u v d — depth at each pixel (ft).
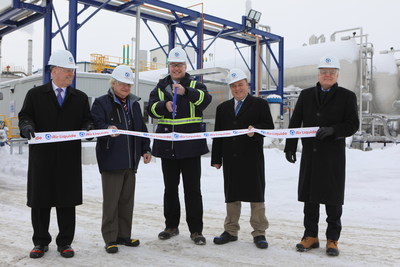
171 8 49.57
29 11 42.29
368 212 19.47
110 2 44.24
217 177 32.45
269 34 63.72
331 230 12.51
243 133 13.14
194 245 13.43
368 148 68.13
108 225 12.84
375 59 85.25
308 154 12.89
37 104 12.09
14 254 12.29
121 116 13.20
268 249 12.98
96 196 24.61
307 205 12.96
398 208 20.36
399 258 12.01
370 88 75.87
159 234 14.21
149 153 14.11
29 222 16.92
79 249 12.94
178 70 13.92
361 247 13.28
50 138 11.73
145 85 54.85
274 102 60.13
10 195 24.64
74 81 38.37
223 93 64.08
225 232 13.94
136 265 11.34
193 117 14.15
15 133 57.36
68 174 12.16
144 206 21.25
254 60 69.21
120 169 12.84
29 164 12.12
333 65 12.48
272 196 24.11
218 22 55.47
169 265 11.35
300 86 76.48
